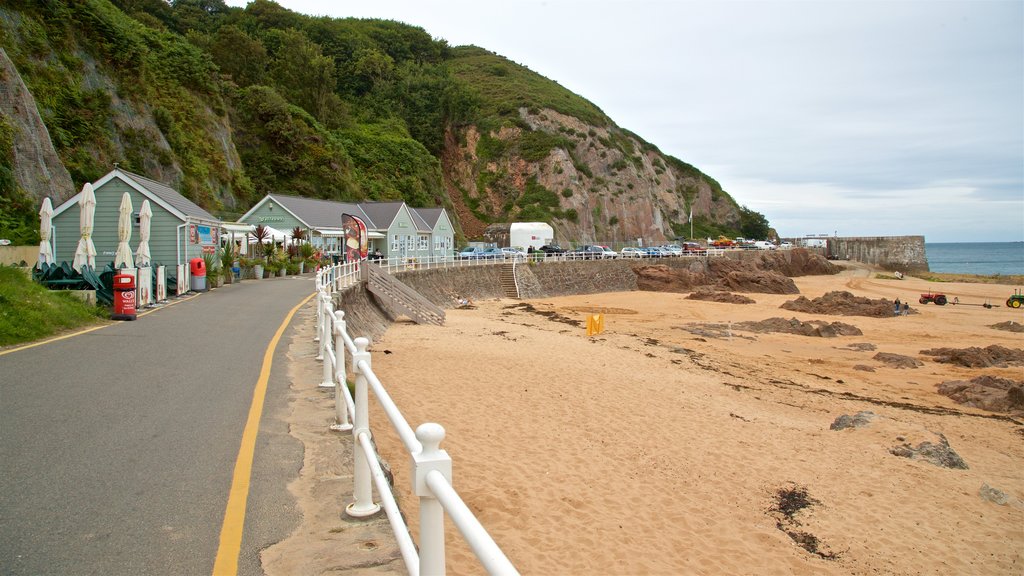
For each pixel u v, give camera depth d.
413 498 7.78
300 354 11.67
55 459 5.78
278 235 42.56
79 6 42.44
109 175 23.12
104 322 14.99
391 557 3.99
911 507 9.81
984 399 19.06
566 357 20.86
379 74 102.62
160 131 45.84
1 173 28.08
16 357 10.48
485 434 11.70
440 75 111.56
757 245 99.62
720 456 11.58
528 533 7.91
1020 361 27.17
